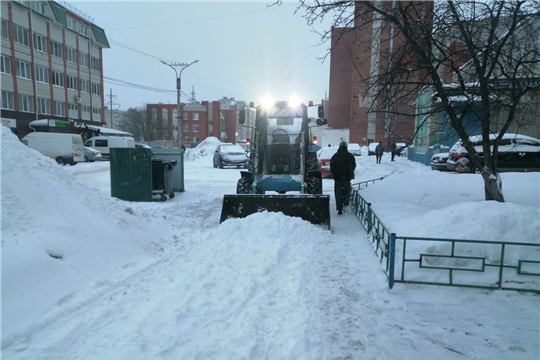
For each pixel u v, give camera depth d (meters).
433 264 4.20
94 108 43.25
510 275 3.96
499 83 5.64
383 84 6.12
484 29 5.50
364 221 6.78
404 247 4.04
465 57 5.88
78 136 24.55
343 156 8.04
